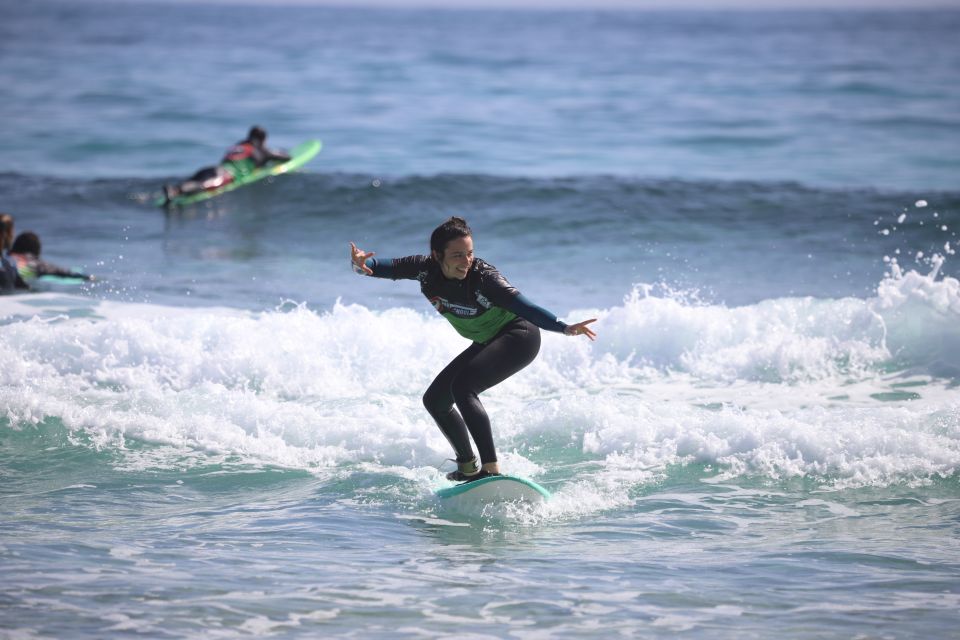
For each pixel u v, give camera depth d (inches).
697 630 593.0
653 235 2167.8
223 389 1097.4
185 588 649.0
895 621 602.9
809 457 913.5
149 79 6274.6
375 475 913.5
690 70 7760.8
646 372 1193.4
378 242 2210.9
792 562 708.7
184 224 2365.9
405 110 4800.7
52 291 1637.6
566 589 660.1
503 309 812.0
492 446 824.9
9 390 1082.7
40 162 3282.5
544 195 2518.5
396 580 675.4
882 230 2159.2
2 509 820.6
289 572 685.9
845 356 1180.5
